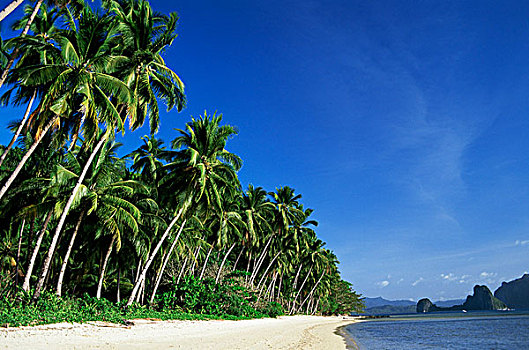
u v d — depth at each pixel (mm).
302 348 17422
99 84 19188
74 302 20609
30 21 17594
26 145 21312
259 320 36500
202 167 25828
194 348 13445
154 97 22422
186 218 28609
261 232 43438
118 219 22500
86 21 19438
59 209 20328
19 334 12492
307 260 66375
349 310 103250
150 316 22891
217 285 35344
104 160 24984
